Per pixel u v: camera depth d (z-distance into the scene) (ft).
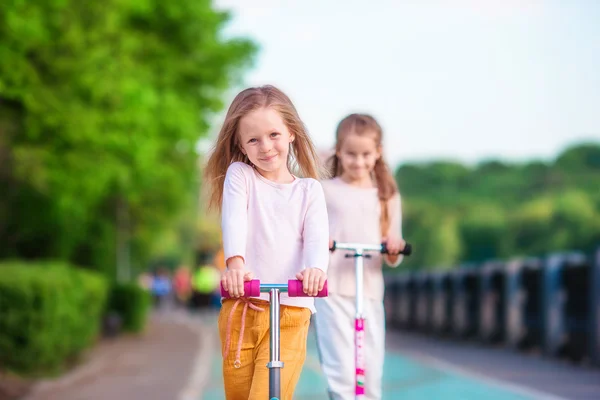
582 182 533.55
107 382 49.88
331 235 27.14
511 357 66.23
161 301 222.07
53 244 80.84
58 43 56.13
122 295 99.14
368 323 26.94
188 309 201.57
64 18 56.18
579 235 378.94
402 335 104.42
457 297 91.35
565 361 62.23
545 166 546.67
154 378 52.01
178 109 82.33
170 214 110.93
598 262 56.70
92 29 58.95
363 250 25.45
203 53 92.02
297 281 17.70
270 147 18.85
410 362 62.18
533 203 409.90
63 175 59.41
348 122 27.09
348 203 27.12
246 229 18.88
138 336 96.94
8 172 62.64
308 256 18.88
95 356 67.36
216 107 94.73
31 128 56.59
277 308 17.65
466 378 51.01
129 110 62.75
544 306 66.13
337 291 26.55
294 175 20.43
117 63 62.54
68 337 53.47
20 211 73.31
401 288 119.96
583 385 47.03
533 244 388.98
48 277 49.96
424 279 106.01
